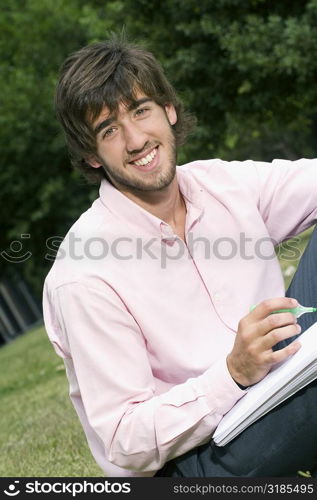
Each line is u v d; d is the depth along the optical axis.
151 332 2.41
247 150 21.94
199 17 13.02
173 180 2.58
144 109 2.50
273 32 11.86
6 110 22.19
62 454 3.93
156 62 2.62
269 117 13.59
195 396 2.24
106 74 2.49
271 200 2.77
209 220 2.59
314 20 11.79
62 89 2.54
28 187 22.73
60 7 22.95
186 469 2.34
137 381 2.34
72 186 22.83
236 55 12.05
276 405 2.11
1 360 11.51
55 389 6.33
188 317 2.45
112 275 2.42
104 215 2.53
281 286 2.65
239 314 2.51
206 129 13.36
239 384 2.23
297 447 2.16
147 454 2.28
